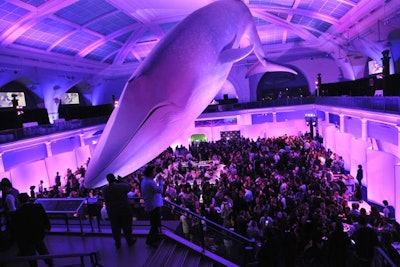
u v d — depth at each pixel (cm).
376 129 1528
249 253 658
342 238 650
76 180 1501
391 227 809
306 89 3228
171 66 641
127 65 3319
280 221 803
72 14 2027
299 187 1116
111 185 528
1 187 550
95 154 659
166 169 1523
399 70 1912
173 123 707
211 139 2823
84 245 564
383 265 502
